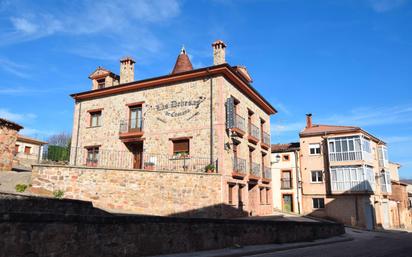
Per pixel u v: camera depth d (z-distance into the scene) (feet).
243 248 41.75
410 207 161.99
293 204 119.75
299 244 51.75
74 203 39.86
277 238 51.31
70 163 83.61
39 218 23.62
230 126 68.95
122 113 79.87
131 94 79.97
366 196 113.29
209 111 69.82
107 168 55.36
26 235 22.81
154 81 76.13
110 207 54.44
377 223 119.85
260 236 47.67
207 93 70.95
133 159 78.59
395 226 138.62
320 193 116.37
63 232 25.08
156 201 57.41
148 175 57.77
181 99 73.56
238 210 69.87
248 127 82.28
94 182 54.29
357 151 112.16
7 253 21.63
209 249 38.34
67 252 25.17
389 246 52.70
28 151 137.69
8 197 34.99
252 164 81.25
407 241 64.18
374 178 118.62
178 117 72.95
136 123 78.54
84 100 86.22
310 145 121.70
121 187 55.67
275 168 124.57
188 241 35.83
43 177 51.65
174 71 91.81
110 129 80.38
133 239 30.35
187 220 36.04
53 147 99.91
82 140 83.61
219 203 63.41
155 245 32.30
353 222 109.29
